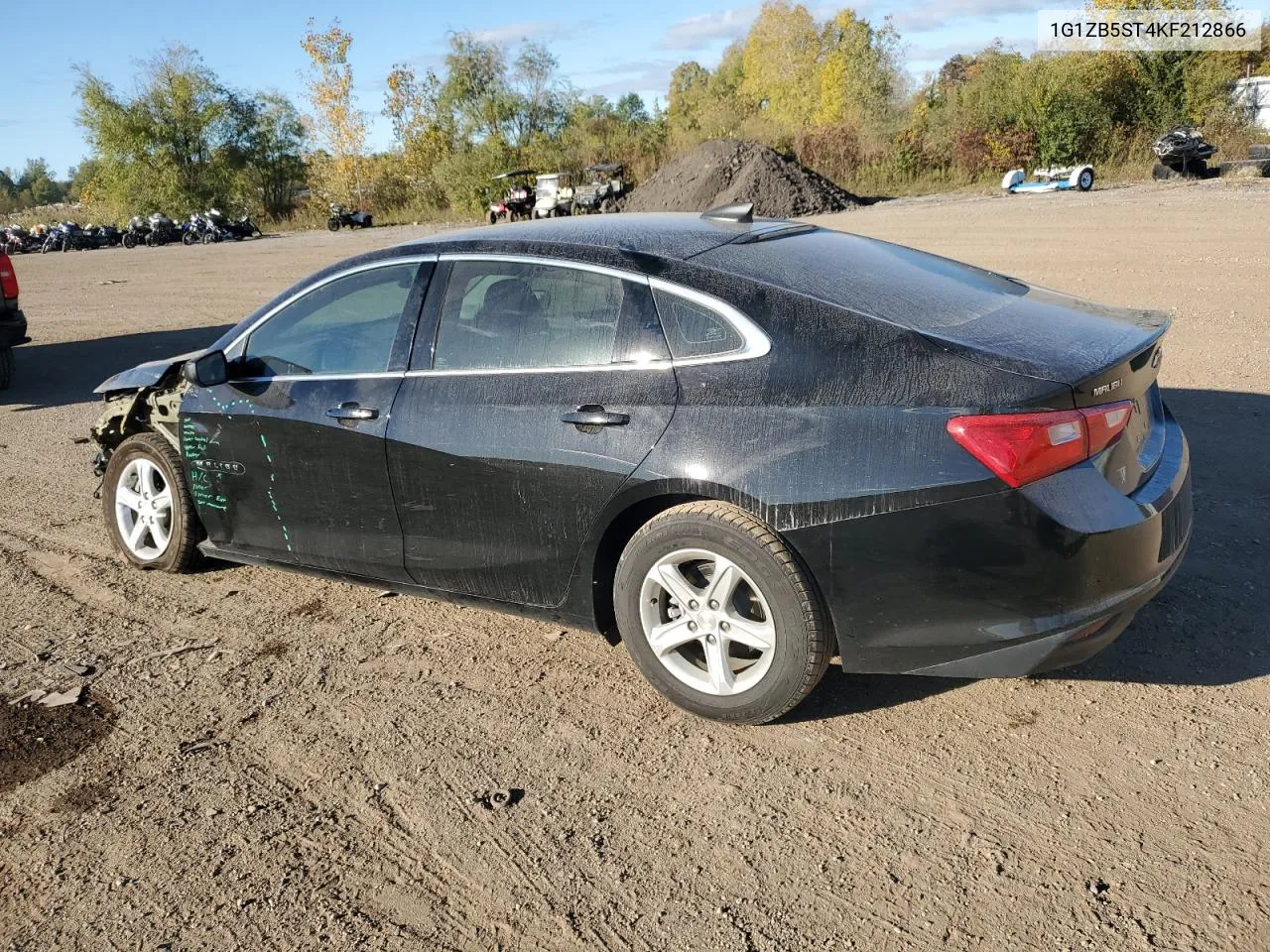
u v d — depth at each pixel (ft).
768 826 9.25
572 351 11.15
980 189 92.27
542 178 102.32
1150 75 96.99
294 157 168.14
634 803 9.70
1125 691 10.96
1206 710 10.49
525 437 11.16
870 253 12.09
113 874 9.14
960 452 9.21
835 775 9.90
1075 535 9.19
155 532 15.75
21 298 61.31
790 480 9.70
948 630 9.60
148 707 11.97
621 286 10.98
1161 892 8.07
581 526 11.02
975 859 8.61
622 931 8.12
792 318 10.16
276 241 108.58
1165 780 9.43
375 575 13.17
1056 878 8.32
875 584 9.64
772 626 10.13
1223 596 12.78
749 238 11.75
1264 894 7.98
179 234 125.18
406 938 8.20
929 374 9.52
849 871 8.60
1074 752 9.98
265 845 9.43
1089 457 9.38
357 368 12.76
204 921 8.50
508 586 11.98
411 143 153.38
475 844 9.29
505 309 11.71
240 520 14.30
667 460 10.26
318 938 8.25
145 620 14.32
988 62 102.78
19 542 17.67
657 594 10.91
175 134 156.56
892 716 10.85
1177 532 10.38
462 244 12.34
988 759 9.98
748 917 8.17
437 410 11.85
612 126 148.87
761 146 95.96
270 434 13.35
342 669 12.65
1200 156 78.43
